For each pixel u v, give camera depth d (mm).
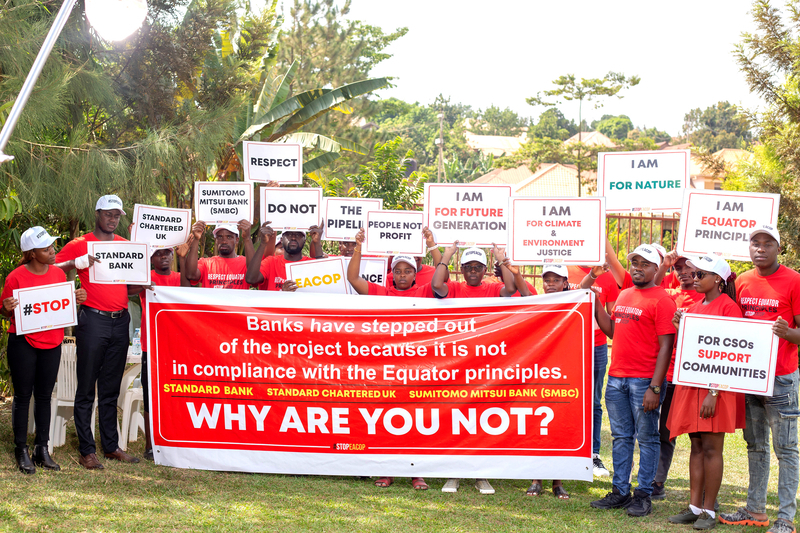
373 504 5406
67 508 5012
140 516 4945
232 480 5887
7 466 5852
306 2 24500
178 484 5703
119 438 6754
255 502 5344
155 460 6168
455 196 6297
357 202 6945
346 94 12742
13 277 5766
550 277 5938
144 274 6070
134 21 4945
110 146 8352
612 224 17375
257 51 13023
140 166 7879
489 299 5852
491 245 6281
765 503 5156
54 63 7062
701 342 4969
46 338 5762
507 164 38250
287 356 6016
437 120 103812
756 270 5188
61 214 7891
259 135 12430
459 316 5871
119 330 6172
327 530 4801
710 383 4934
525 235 5906
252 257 6781
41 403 5859
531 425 5773
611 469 6711
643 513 5273
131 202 8289
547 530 4914
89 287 6059
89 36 8555
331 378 5973
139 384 7668
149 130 8656
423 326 5902
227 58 12406
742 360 4859
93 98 8047
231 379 6074
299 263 6395
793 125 14383
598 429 6555
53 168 7098
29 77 4926
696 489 5141
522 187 43531
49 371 5836
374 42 32562
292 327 6020
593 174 40938
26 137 6773
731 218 5441
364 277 7117
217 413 6102
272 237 6820
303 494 5594
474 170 63469
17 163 6863
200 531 4707
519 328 5797
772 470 6688
